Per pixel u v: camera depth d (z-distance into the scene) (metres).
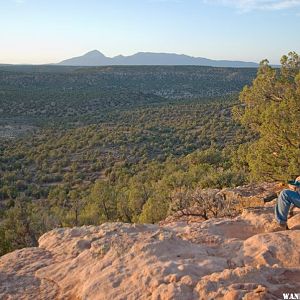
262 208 7.79
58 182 47.38
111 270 5.23
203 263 5.20
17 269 5.94
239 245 5.88
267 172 13.96
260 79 15.09
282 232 5.89
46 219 21.59
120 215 24.41
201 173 26.06
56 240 6.79
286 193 6.36
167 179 25.03
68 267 5.72
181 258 5.41
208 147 51.09
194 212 12.07
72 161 53.91
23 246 19.22
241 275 4.60
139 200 23.80
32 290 5.37
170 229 7.07
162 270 4.93
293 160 12.99
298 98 13.38
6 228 19.88
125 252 5.67
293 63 15.21
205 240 6.29
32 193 43.00
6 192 42.59
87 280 5.23
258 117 15.11
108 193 26.27
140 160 50.94
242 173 20.62
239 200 12.34
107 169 47.84
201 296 4.36
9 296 5.28
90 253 5.89
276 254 5.34
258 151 14.19
